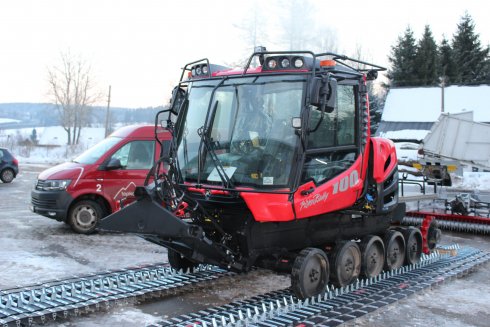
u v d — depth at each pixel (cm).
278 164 543
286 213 533
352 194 632
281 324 518
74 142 5947
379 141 697
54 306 559
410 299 636
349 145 630
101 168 1005
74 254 849
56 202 984
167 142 1045
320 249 637
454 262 832
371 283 684
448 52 5372
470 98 3803
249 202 532
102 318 552
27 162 3584
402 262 774
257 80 577
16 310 542
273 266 612
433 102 3872
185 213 610
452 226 1155
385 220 749
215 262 562
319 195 570
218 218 585
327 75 529
